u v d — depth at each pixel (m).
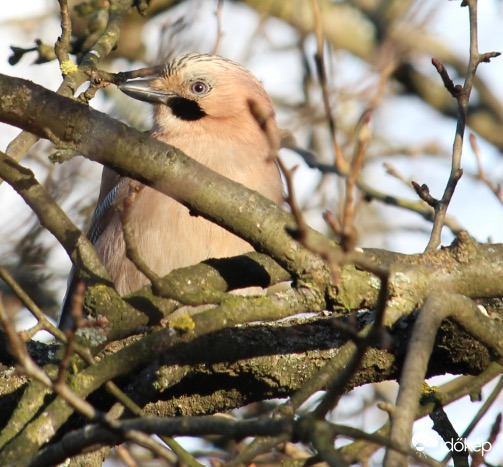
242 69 10.91
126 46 13.51
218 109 10.50
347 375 5.18
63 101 6.54
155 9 13.66
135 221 9.41
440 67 7.75
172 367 7.18
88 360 6.20
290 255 6.61
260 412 10.85
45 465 5.18
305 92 13.60
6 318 4.94
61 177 11.66
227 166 9.94
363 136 4.75
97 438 5.08
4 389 7.04
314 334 7.50
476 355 7.30
